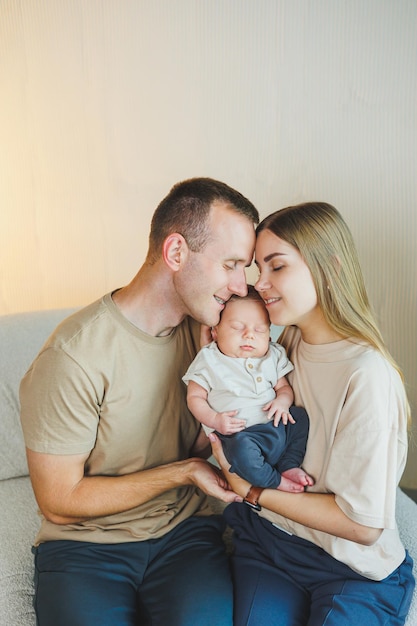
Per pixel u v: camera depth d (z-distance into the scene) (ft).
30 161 6.79
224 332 4.02
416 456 6.64
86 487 4.05
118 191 6.69
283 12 5.91
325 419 3.82
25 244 7.06
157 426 4.29
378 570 3.79
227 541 4.73
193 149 6.43
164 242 3.99
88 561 4.08
